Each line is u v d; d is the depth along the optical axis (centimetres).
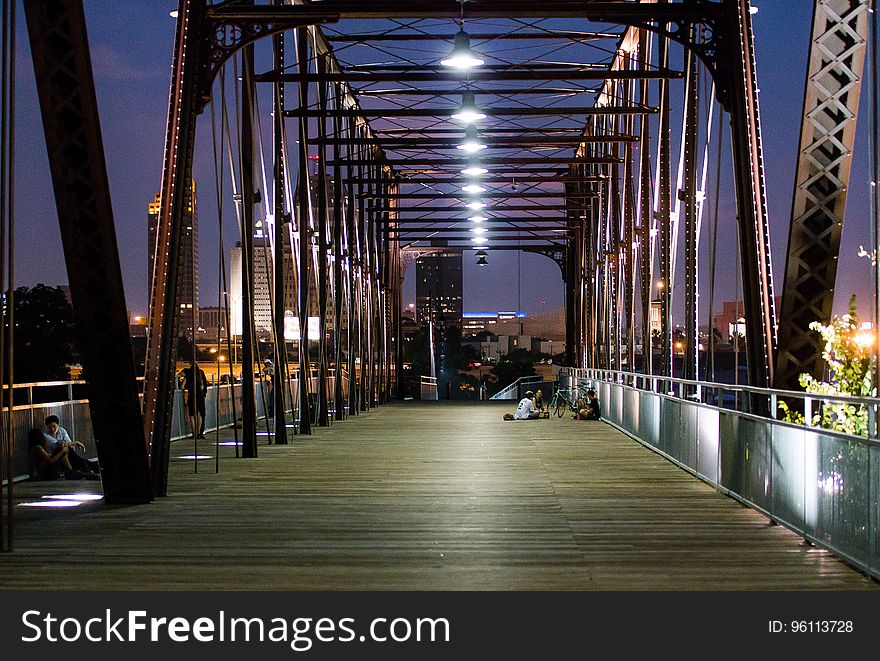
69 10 925
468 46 1371
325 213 2486
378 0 1361
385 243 4228
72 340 4166
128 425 1042
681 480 1261
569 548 793
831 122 1000
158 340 1141
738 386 1060
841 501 741
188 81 1212
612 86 2923
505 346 13300
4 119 780
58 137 954
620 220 2962
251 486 1205
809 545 806
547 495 1116
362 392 3250
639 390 1861
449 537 846
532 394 4109
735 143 1225
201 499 1091
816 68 992
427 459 1543
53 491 1162
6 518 959
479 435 2069
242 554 772
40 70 938
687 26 1274
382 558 755
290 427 2317
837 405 961
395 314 4816
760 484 972
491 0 1373
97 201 979
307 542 823
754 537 844
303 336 2131
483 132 3456
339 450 1711
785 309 1026
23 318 4053
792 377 1038
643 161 2408
